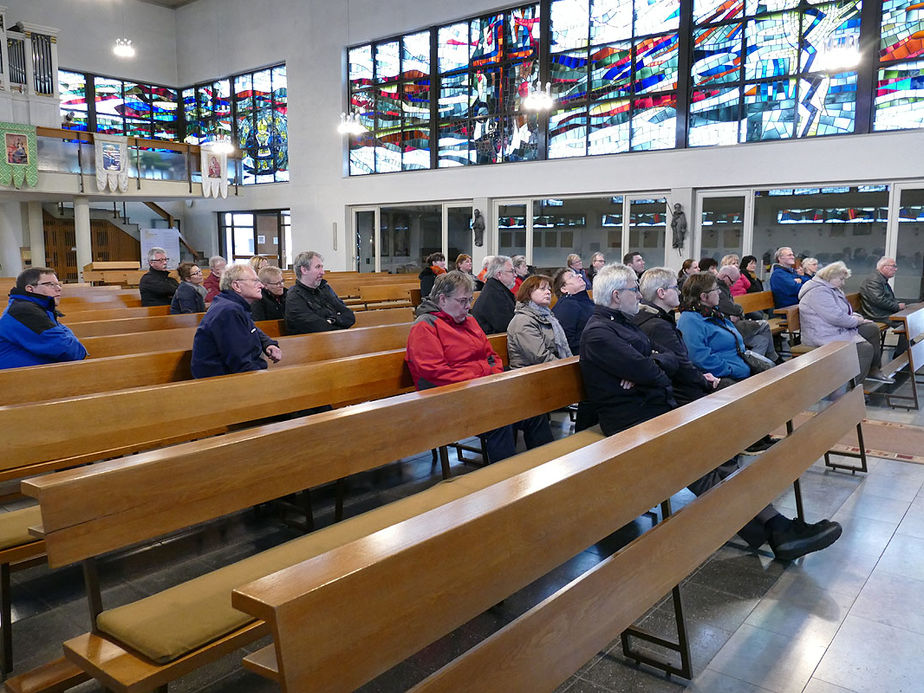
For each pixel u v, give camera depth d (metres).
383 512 2.37
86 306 7.46
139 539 1.84
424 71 15.66
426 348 3.62
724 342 4.27
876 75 10.44
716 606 2.63
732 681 2.18
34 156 15.20
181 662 1.66
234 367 3.63
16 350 3.83
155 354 3.73
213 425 2.96
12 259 17.98
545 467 1.81
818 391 3.39
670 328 3.69
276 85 18.73
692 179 12.08
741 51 11.62
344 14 16.67
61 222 19.67
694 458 2.28
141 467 1.84
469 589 1.46
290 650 1.13
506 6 14.11
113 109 20.12
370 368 3.68
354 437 2.40
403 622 1.32
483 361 3.82
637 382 3.24
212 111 20.53
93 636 1.79
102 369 3.50
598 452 1.93
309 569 1.25
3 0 17.78
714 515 2.37
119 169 16.50
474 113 14.98
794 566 2.95
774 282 8.05
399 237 16.70
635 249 13.05
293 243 18.66
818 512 3.50
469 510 1.52
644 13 12.55
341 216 17.44
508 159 14.57
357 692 2.13
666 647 2.34
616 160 12.92
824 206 11.06
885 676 2.19
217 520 3.46
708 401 2.57
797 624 2.50
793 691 2.12
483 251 14.93
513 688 1.51
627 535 3.22
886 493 3.75
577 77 13.48
